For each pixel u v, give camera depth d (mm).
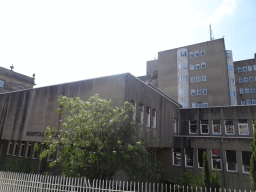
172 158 21438
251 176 10383
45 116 16141
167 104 19984
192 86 42812
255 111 20469
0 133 18672
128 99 12781
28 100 17875
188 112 23578
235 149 19047
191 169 20375
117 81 13117
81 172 9523
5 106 19375
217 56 41531
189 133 23109
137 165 9133
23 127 17281
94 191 8719
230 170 18969
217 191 11742
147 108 15516
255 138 10570
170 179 20750
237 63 55250
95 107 10117
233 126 21344
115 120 9203
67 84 15719
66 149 9266
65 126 9695
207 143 20344
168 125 19547
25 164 16375
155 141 11055
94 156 9125
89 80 14570
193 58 44094
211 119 22344
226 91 39125
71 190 8180
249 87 52344
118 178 11531
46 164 17453
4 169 16062
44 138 15531
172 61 46188
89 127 9109
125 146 9055
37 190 8820
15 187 9242
